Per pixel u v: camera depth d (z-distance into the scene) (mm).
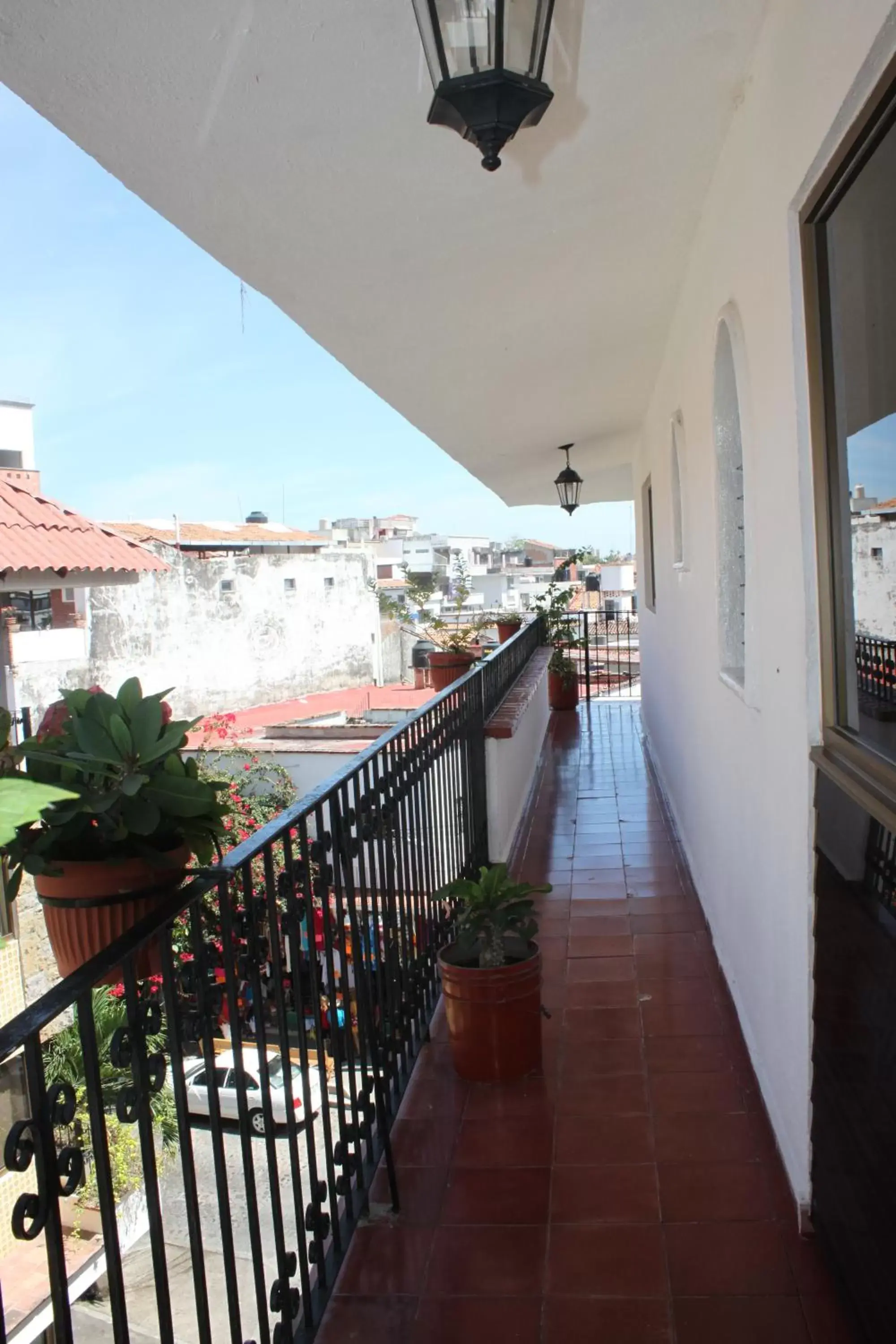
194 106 2354
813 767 2240
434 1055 3525
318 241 3285
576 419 7129
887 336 1781
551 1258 2393
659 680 7652
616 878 5410
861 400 1999
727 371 3484
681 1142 2844
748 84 2643
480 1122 3051
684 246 3838
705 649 4328
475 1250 2447
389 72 2260
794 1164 2508
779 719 2584
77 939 1676
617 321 4734
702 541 4262
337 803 2604
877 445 1886
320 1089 2330
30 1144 1215
